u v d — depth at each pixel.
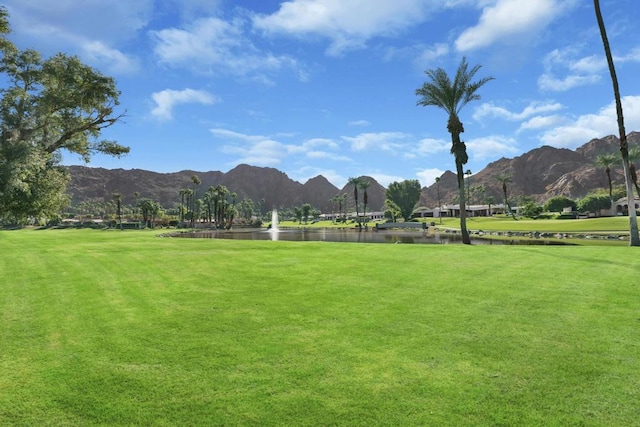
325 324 6.93
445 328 6.67
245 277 11.20
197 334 6.44
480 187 190.00
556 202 115.25
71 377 4.91
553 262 14.11
